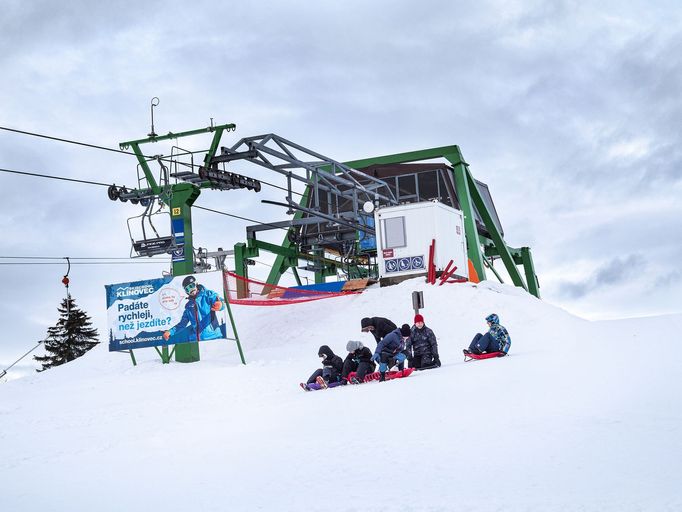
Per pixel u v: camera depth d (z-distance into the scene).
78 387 21.41
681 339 17.41
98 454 10.11
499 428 8.69
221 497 6.82
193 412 14.26
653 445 7.13
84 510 6.83
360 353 17.38
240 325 34.12
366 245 44.62
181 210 27.39
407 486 6.59
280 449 8.83
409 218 35.31
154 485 7.61
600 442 7.46
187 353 26.06
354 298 34.00
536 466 6.82
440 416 9.96
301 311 33.97
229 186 28.44
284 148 30.61
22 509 7.05
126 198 28.20
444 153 42.44
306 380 18.84
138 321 25.83
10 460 10.30
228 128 27.89
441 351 24.20
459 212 37.88
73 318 74.38
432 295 32.00
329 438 9.21
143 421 13.52
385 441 8.65
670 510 5.23
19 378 27.45
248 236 42.75
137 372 24.67
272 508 6.27
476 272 40.59
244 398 16.23
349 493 6.54
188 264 27.17
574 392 10.67
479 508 5.70
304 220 41.47
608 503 5.52
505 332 19.08
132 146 28.31
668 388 10.20
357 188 36.38
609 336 21.78
